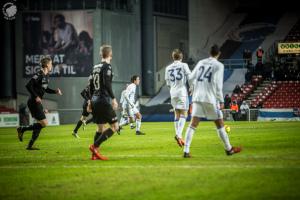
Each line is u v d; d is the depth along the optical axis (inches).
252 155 937.5
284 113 2871.6
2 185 698.2
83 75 3179.1
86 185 668.7
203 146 1160.8
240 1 4158.5
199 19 3878.0
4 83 3189.0
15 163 924.0
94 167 828.0
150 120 3275.1
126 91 1724.9
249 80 3393.2
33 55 3181.6
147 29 3442.4
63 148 1237.7
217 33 3956.7
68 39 3174.2
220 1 3996.1
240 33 4018.2
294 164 787.4
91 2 3189.0
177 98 1196.5
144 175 722.8
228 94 3420.3
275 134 1508.4
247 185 625.3
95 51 3169.3
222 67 884.0
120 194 603.2
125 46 3324.3
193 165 806.5
